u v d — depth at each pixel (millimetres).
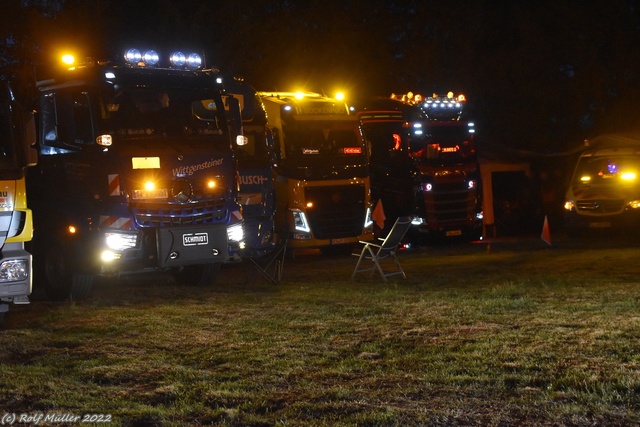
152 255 12250
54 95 12844
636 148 23766
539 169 30031
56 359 8195
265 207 16578
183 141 12484
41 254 13070
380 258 14836
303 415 6246
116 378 7441
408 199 22719
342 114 19781
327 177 19297
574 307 10266
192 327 9688
